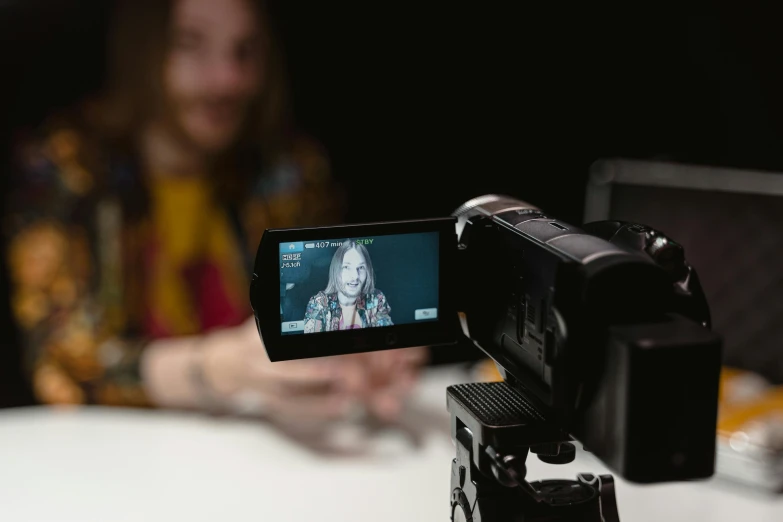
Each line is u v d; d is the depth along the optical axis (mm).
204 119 2059
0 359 2211
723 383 1460
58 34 2029
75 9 2033
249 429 1450
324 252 792
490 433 772
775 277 1490
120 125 2043
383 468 1284
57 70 2049
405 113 2307
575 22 2299
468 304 858
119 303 2006
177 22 2010
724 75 2205
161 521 1110
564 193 2420
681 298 729
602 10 2281
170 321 2078
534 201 2420
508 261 799
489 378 1514
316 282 794
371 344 828
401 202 2367
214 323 2121
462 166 2367
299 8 2158
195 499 1174
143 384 1714
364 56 2250
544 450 819
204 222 2107
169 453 1334
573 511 807
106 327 1896
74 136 2023
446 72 2293
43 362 1819
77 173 1988
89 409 1513
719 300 1555
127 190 2031
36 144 1995
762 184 1475
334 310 806
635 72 2318
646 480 628
